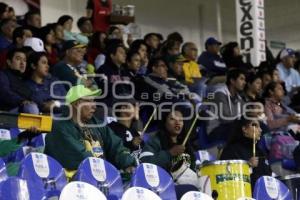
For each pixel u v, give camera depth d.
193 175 14.23
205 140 18.20
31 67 17.00
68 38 21.62
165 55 22.03
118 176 12.17
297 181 14.29
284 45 32.84
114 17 25.22
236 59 23.97
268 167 15.34
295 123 19.53
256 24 23.91
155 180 12.35
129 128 15.77
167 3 29.89
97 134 13.58
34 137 13.91
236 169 12.89
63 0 26.59
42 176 11.55
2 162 11.18
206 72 23.69
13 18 20.73
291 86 24.64
